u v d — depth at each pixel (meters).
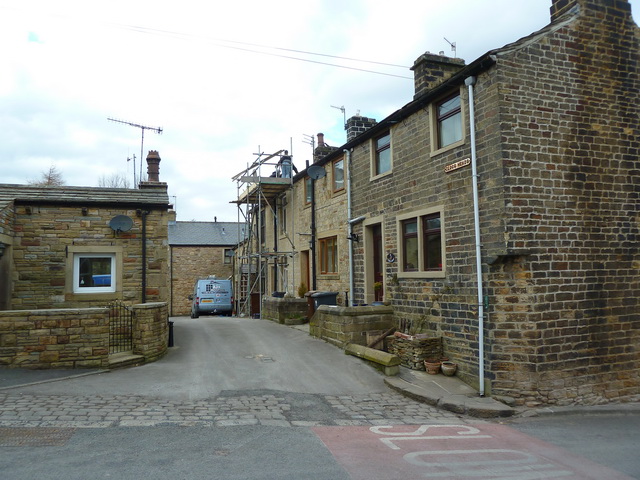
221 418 7.21
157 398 8.03
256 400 8.24
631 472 5.61
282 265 21.88
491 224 9.10
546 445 6.64
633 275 9.80
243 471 5.23
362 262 14.13
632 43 10.32
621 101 10.07
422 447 6.35
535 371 8.77
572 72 9.66
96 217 12.60
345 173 15.36
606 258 9.57
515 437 7.00
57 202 12.22
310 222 18.39
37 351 9.31
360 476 5.22
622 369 9.47
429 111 11.05
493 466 5.72
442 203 10.54
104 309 9.70
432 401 8.64
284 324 16.77
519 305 8.87
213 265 34.25
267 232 24.92
